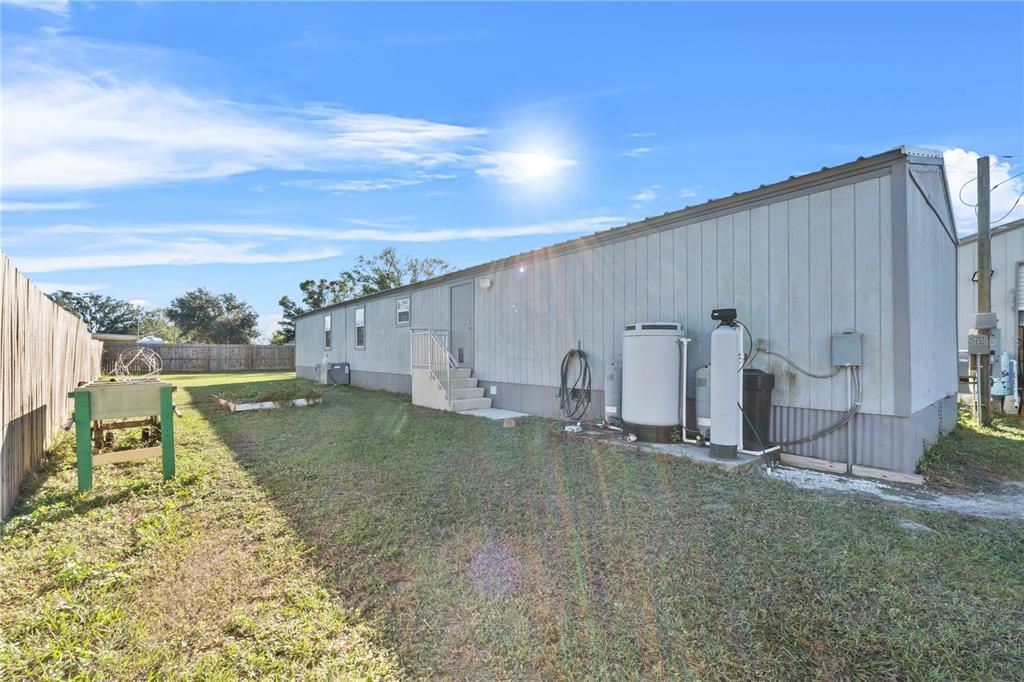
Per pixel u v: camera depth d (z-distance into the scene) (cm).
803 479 428
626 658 194
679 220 568
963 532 310
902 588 238
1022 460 507
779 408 485
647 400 543
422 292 1093
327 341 1620
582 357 686
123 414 412
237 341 3591
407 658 196
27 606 229
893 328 418
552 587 246
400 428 682
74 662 191
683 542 293
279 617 222
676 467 454
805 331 467
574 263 708
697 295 550
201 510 357
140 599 236
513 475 440
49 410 529
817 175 456
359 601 236
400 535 311
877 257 425
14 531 311
